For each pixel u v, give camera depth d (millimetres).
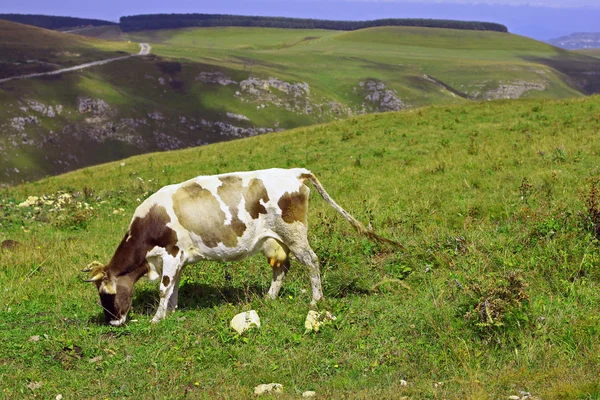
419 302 8469
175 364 7336
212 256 9172
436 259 10117
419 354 6965
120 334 8555
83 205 20906
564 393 5453
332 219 13062
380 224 12961
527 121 26875
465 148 22156
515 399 5578
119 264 9047
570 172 15125
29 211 20125
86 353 7863
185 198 9039
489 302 7270
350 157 24125
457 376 6238
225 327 8156
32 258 13234
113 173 31891
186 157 33438
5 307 10070
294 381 6676
